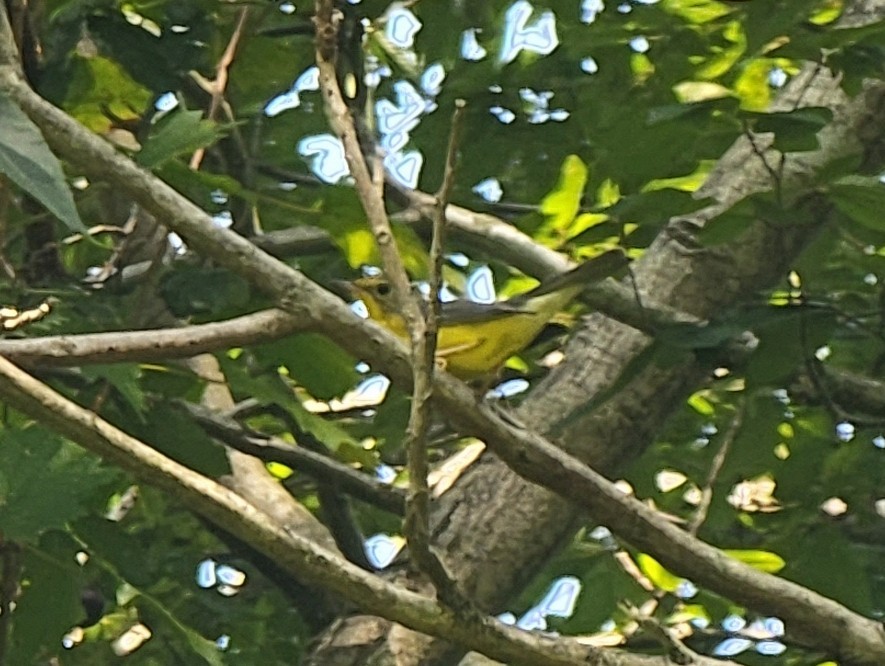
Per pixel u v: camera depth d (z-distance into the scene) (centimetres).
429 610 423
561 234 753
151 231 689
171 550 767
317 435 557
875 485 718
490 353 604
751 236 655
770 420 680
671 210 545
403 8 773
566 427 575
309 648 621
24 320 458
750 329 560
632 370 573
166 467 408
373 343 445
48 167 315
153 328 645
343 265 772
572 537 625
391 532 859
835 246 737
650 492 780
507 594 614
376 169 525
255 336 438
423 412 382
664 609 717
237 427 673
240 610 758
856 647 470
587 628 720
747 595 470
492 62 756
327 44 445
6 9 505
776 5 532
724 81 682
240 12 653
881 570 739
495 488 624
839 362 805
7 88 429
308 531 673
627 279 655
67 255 792
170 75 660
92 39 685
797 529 709
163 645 738
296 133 825
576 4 745
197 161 580
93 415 407
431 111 761
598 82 725
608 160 565
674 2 728
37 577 546
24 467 475
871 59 550
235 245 441
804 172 630
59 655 612
